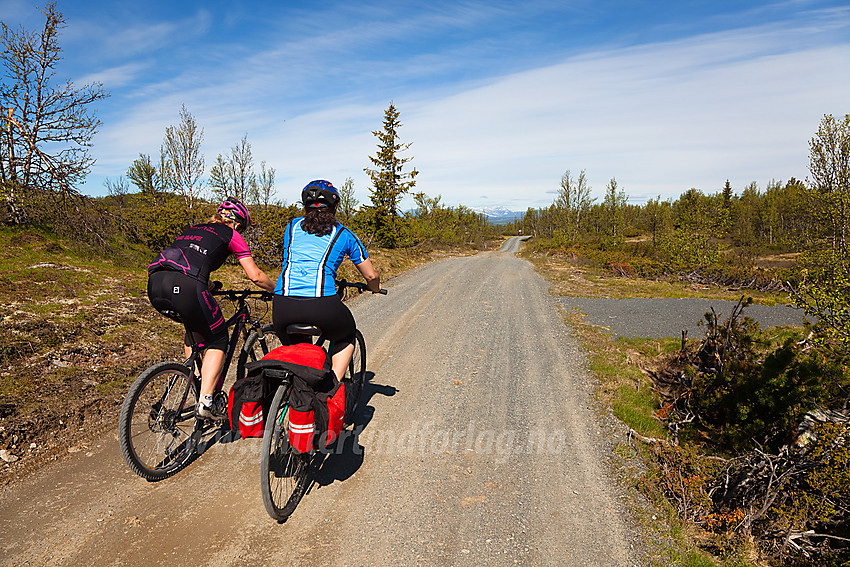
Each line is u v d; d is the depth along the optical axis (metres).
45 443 3.77
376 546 2.86
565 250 38.16
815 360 4.54
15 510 3.00
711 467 3.74
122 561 2.61
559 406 5.35
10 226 12.08
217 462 3.69
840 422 3.90
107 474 3.46
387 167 42.44
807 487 3.21
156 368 3.28
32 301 7.03
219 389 3.62
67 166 12.63
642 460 4.18
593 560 2.86
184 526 2.94
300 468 3.42
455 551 2.86
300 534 2.93
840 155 14.88
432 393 5.54
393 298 12.36
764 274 18.61
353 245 3.39
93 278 9.25
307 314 3.13
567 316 10.84
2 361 4.89
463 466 3.90
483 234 78.31
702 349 6.57
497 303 12.20
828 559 2.76
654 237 49.22
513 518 3.23
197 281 3.22
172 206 15.49
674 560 2.89
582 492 3.61
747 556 2.94
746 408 4.48
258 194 29.00
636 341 8.62
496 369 6.60
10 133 12.15
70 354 5.43
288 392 3.02
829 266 10.39
